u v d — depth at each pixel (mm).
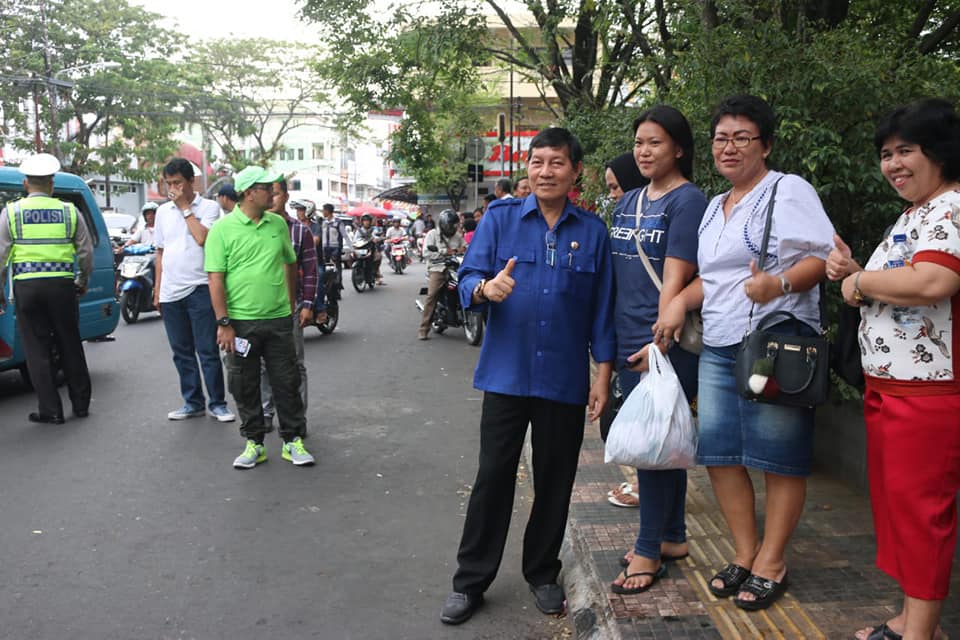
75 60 28562
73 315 6289
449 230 10570
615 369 3328
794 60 4195
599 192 5727
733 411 2986
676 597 3070
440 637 3121
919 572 2445
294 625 3197
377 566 3764
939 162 2385
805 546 3500
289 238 5320
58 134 27750
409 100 14688
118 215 24516
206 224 6301
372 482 4965
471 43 11922
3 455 5406
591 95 11633
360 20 13383
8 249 6035
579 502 4172
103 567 3705
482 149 20047
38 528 4156
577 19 11195
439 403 7055
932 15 7340
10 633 3098
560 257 3146
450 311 10516
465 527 3291
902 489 2449
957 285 2293
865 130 4109
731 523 3131
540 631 3182
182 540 4035
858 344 2711
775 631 2791
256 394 5223
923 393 2414
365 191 78312
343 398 7219
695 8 5484
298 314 6164
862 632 2732
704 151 4488
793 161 4168
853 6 7363
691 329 3092
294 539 4070
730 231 2906
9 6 26547
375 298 15797
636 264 3146
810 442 2922
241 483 4918
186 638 3086
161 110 31188
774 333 2785
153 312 13023
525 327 3143
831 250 2768
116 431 6043
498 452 3207
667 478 3145
